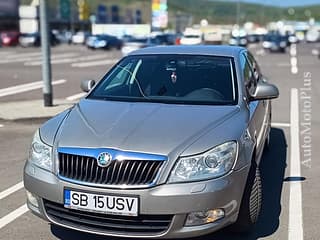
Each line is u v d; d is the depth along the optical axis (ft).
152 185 12.07
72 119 14.39
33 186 13.19
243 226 14.26
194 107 15.03
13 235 14.60
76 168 12.54
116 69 18.04
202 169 12.36
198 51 18.57
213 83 16.58
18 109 34.14
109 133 13.02
